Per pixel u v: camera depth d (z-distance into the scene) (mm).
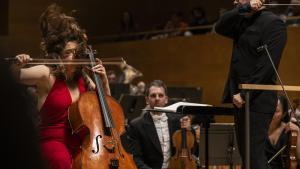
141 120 8297
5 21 21000
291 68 14867
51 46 6086
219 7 21828
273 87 5227
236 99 5316
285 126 7535
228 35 5832
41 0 21516
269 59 5344
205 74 17359
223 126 7711
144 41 19391
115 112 6219
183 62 18062
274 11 16672
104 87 6332
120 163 5773
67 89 5867
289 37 14914
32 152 833
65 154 5594
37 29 21281
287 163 6742
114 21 23906
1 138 816
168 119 8398
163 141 8258
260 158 5414
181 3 23266
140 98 11844
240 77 5531
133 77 17281
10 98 827
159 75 18844
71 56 6074
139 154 8125
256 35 5488
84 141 5762
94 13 23422
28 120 837
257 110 5406
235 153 7777
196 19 19062
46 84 5777
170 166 8227
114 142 5859
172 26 19703
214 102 17078
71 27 6176
